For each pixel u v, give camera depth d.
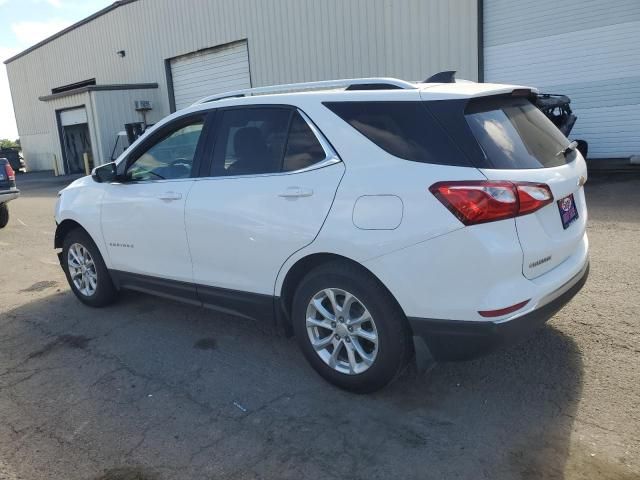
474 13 13.34
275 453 2.98
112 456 3.04
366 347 3.45
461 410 3.28
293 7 17.09
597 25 12.02
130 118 23.48
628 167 11.65
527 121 3.46
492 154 3.00
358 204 3.20
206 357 4.21
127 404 3.58
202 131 4.18
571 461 2.78
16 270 7.20
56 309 5.48
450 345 3.06
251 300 3.87
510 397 3.38
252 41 18.72
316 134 3.50
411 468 2.79
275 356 4.16
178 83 22.67
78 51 27.86
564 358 3.78
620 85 12.06
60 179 24.77
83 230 5.26
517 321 2.95
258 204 3.67
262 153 3.77
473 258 2.88
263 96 3.85
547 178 3.11
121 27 24.59
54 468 2.96
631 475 2.65
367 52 15.47
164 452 3.05
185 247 4.20
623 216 7.76
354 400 3.46
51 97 25.88
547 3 12.48
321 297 3.51
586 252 3.64
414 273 3.04
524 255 2.95
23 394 3.79
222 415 3.38
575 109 12.68
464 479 2.70
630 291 4.88
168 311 5.23
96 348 4.48
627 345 3.90
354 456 2.92
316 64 16.84
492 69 13.48
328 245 3.32
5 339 4.79
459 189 2.90
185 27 21.34
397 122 3.22
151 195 4.41
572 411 3.19
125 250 4.77
